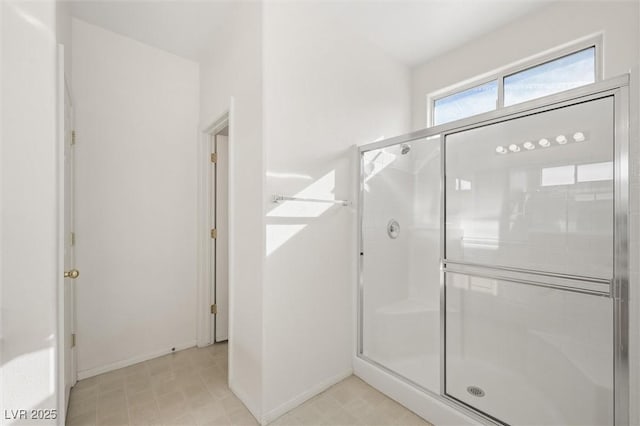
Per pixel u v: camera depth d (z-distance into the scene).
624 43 1.79
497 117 1.60
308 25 1.95
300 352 1.87
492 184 1.64
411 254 2.01
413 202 2.00
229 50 2.09
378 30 2.34
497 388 1.60
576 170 1.34
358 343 2.24
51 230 1.23
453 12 2.14
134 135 2.36
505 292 1.60
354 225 2.27
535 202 1.48
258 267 1.73
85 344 2.13
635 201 1.18
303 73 1.91
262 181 1.70
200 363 2.34
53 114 1.23
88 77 2.15
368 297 2.20
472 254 1.73
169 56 2.54
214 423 1.67
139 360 2.36
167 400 1.87
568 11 2.01
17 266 1.17
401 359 1.99
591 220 1.31
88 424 1.64
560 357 1.42
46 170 1.22
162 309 2.49
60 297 1.33
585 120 1.31
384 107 2.59
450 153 1.82
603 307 1.29
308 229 1.94
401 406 1.85
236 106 1.99
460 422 1.58
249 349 1.80
